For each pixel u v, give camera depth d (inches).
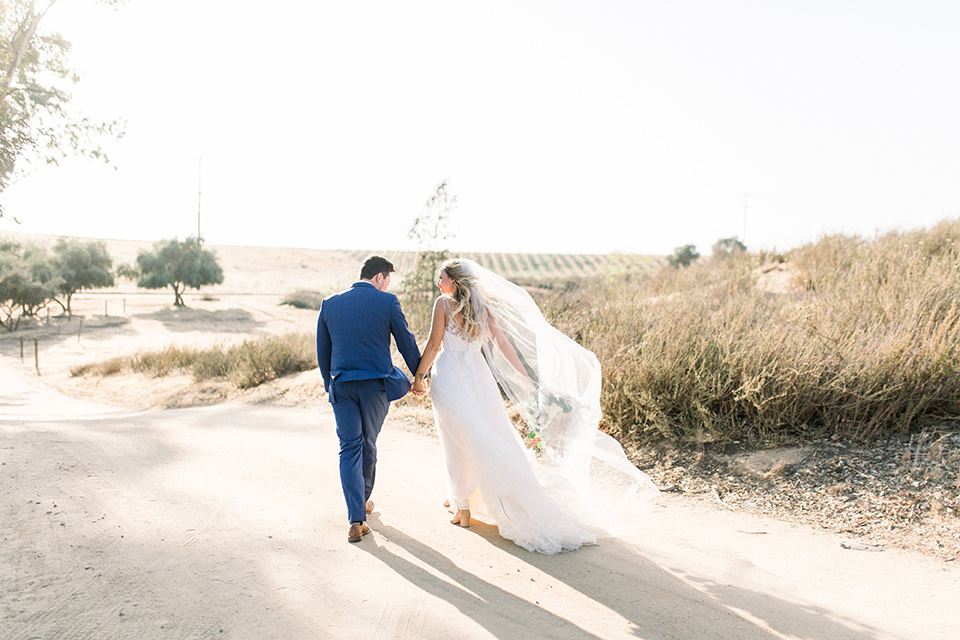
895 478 165.8
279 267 3927.2
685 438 211.8
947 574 124.5
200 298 2346.2
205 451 242.7
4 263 1609.3
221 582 122.5
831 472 175.8
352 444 151.2
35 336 1419.8
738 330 247.0
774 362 208.5
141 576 124.4
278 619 108.2
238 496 181.0
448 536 151.3
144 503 171.8
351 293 158.1
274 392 419.2
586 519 149.7
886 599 116.1
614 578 127.6
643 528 156.8
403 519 163.5
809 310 267.6
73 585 119.7
